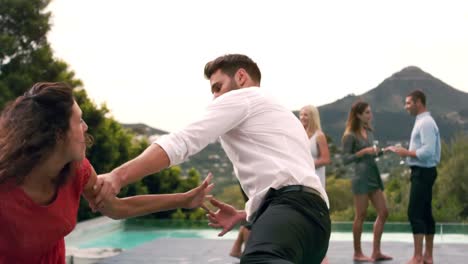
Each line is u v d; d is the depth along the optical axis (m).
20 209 1.65
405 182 10.45
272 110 2.34
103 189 1.95
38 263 1.78
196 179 13.34
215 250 6.63
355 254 5.80
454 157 11.02
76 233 8.13
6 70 11.05
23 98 1.67
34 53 11.27
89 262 5.99
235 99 2.29
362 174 5.62
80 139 1.71
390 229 8.14
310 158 2.36
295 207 2.15
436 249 6.61
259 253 2.00
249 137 2.30
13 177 1.62
